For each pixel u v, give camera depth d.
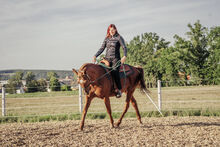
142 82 8.02
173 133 6.17
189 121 8.04
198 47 50.38
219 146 4.88
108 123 8.00
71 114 10.15
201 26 50.94
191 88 24.42
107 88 6.54
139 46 74.69
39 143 5.46
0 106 16.14
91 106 13.53
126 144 5.18
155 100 16.23
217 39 49.00
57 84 36.38
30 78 142.75
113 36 6.95
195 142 5.22
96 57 7.09
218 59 46.06
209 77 47.28
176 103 13.71
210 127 6.80
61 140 5.69
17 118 9.95
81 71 5.96
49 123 8.48
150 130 6.61
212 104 12.73
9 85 85.12
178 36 53.12
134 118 9.16
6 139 5.90
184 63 51.34
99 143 5.35
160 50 76.12
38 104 16.59
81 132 6.53
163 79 54.53
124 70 7.27
